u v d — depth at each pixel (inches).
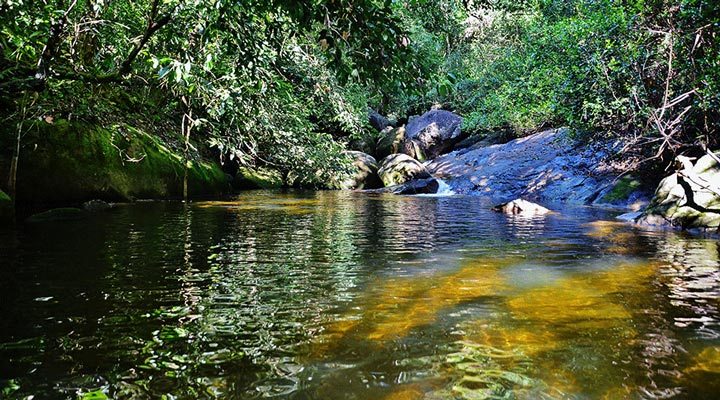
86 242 187.8
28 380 71.8
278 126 388.5
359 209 355.3
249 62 146.6
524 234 225.9
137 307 107.7
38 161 298.7
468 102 807.1
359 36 110.7
